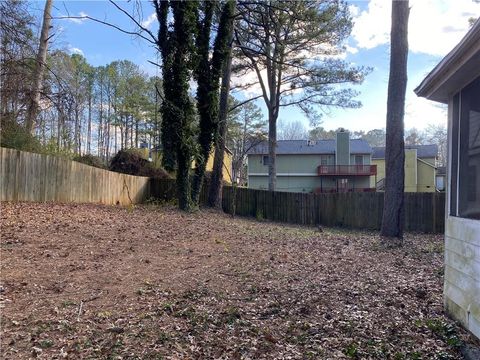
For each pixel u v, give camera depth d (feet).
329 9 53.01
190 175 49.85
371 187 120.57
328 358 10.86
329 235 37.45
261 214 54.44
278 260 23.48
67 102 45.01
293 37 57.26
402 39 31.55
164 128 47.14
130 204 49.08
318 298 16.24
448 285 14.48
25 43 40.86
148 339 11.79
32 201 36.68
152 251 23.80
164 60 44.39
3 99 39.81
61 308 13.84
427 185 118.93
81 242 23.97
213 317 13.79
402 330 12.91
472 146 13.09
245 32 57.62
